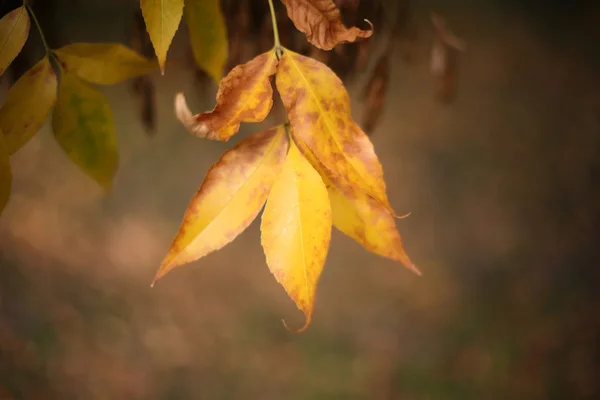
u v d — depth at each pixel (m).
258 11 0.81
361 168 0.58
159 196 3.61
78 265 3.14
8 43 0.62
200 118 0.58
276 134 0.60
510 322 3.08
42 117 0.64
